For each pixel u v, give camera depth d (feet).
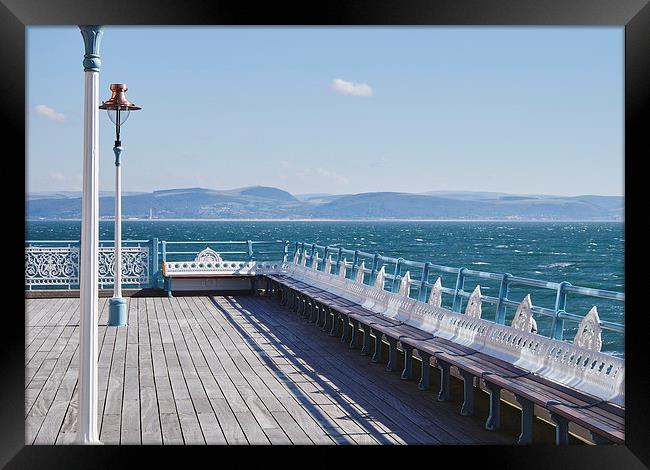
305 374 27.14
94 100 16.26
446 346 23.75
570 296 137.59
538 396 17.07
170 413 21.85
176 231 354.33
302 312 42.96
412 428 20.10
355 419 21.06
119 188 38.58
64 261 51.57
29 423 21.12
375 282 34.68
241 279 53.72
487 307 124.26
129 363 29.14
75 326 38.99
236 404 22.85
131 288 52.54
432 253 226.58
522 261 201.67
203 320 40.81
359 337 35.76
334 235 328.08
